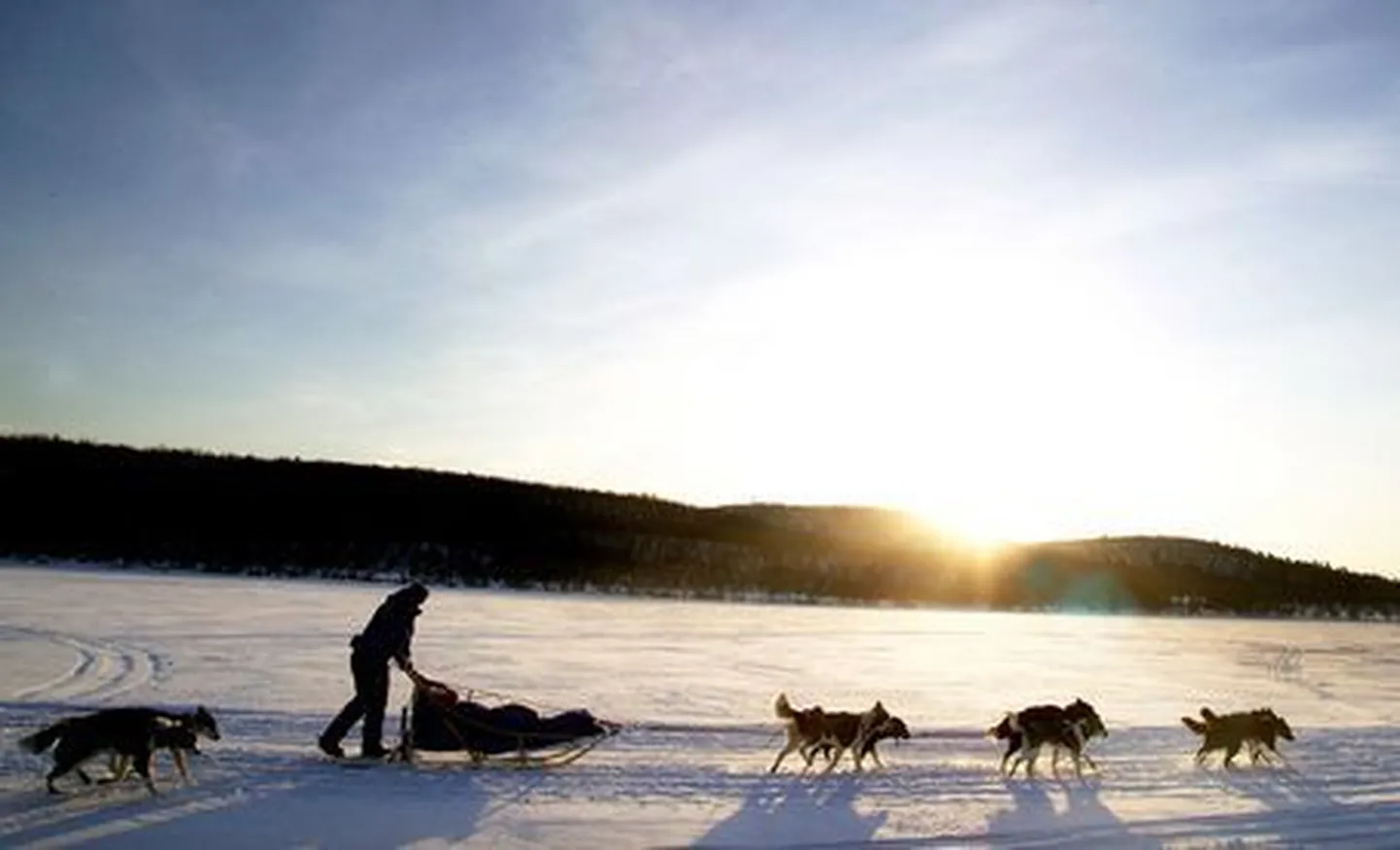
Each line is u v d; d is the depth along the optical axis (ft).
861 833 33.04
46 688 55.11
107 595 125.39
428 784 35.45
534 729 39.40
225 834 28.91
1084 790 41.39
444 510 279.90
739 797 36.83
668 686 70.95
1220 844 34.01
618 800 35.01
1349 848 34.40
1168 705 74.02
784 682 77.46
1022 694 77.61
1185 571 360.28
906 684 80.79
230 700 54.44
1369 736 58.95
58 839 27.86
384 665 38.29
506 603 160.35
